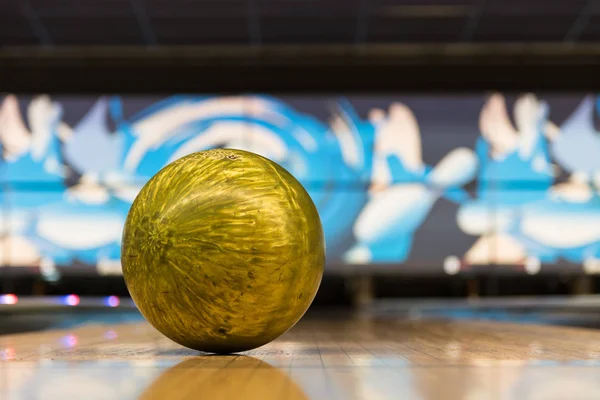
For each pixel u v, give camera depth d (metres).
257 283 1.42
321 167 7.48
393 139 7.51
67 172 7.40
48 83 7.36
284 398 0.87
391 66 7.34
